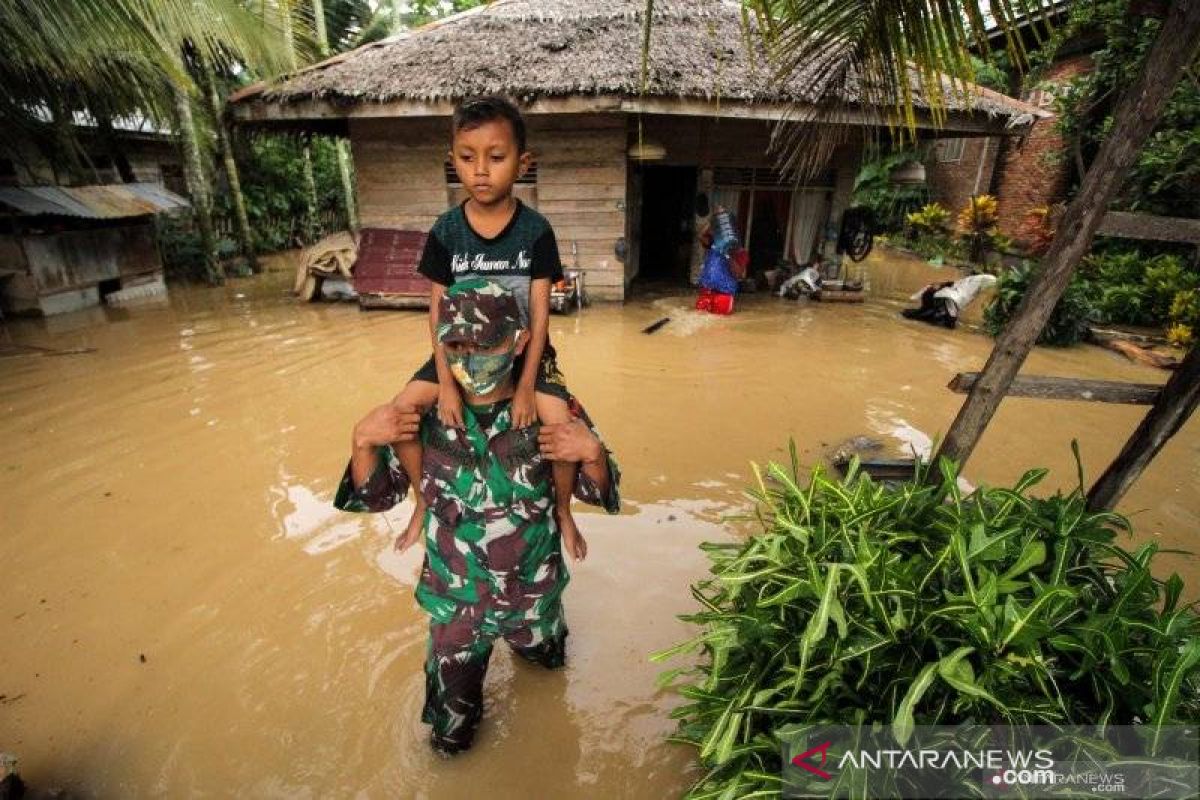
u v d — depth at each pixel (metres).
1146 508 4.04
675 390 6.00
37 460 4.50
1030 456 4.75
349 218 16.33
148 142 12.61
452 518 2.03
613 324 8.48
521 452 2.02
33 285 8.61
